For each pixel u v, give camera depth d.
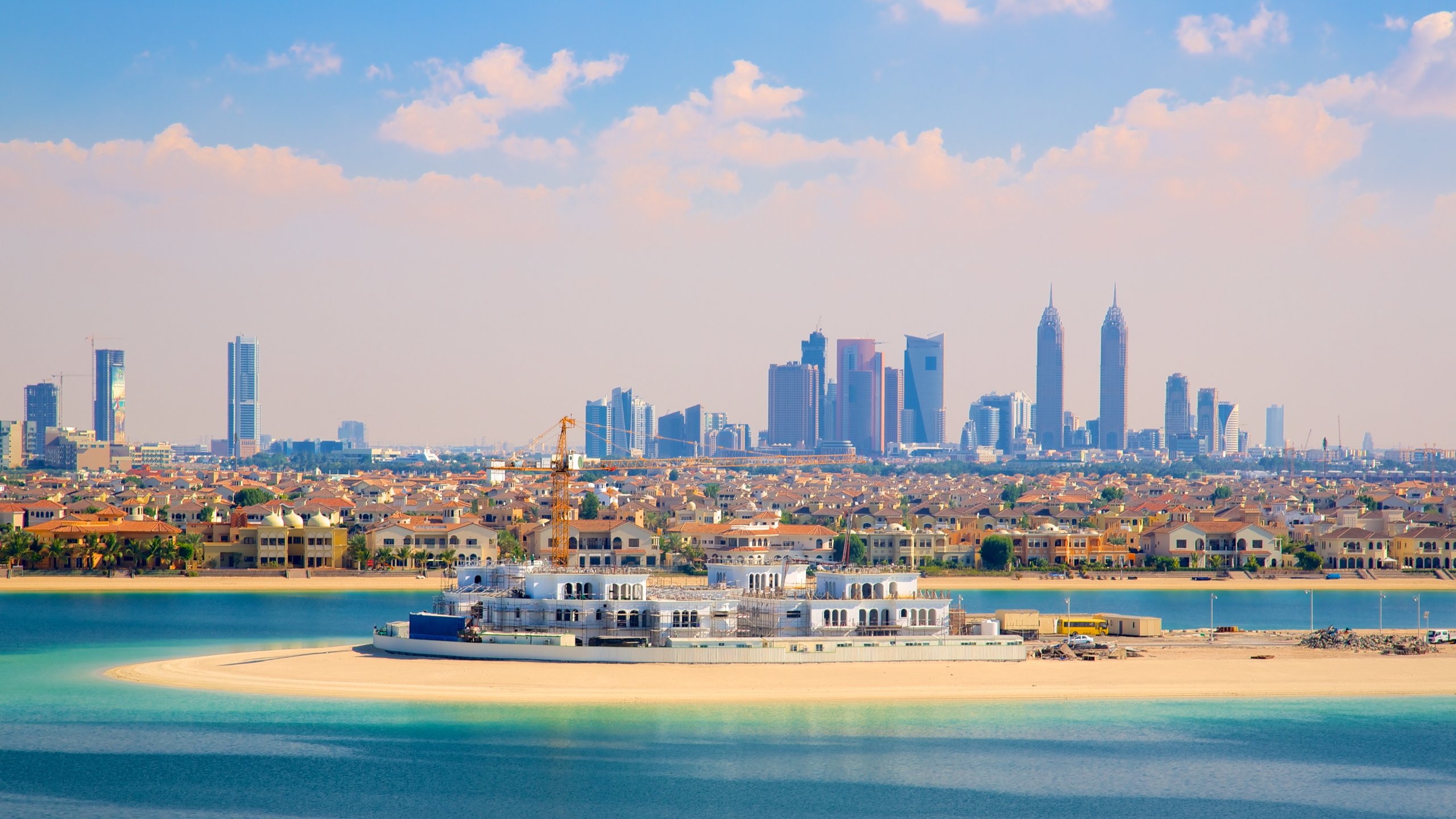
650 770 158.50
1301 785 158.00
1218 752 170.38
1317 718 187.12
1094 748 170.88
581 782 154.25
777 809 146.62
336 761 161.00
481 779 154.75
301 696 189.25
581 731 173.12
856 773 158.75
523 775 156.38
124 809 145.00
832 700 188.88
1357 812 149.62
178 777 154.88
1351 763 166.62
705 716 180.12
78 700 189.00
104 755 162.75
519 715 179.50
